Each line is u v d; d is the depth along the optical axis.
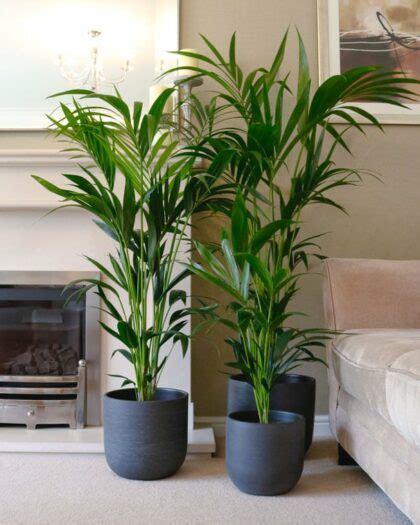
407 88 2.70
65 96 2.60
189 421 2.39
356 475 1.96
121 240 1.98
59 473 1.95
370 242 2.67
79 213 2.44
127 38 2.63
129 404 1.88
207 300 2.59
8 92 2.60
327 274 2.23
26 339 2.51
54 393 2.39
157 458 1.86
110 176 1.95
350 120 2.09
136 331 1.98
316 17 2.71
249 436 1.74
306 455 2.22
